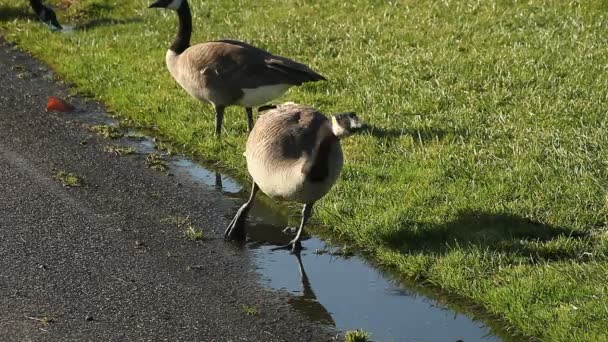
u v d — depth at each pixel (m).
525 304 8.22
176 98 13.57
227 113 12.97
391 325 8.23
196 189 11.09
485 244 9.20
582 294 8.23
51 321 8.09
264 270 9.20
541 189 10.09
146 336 7.92
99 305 8.40
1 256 9.22
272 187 9.28
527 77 13.22
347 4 17.03
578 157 10.72
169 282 8.88
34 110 13.46
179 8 12.46
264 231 10.05
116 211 10.41
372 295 8.74
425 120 12.14
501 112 12.21
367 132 11.89
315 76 11.61
